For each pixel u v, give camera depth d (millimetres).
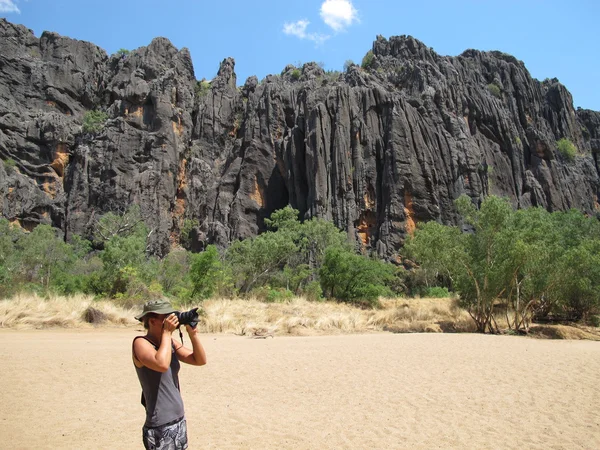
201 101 87938
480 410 7266
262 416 6840
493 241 23719
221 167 83188
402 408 7332
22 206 68125
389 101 72938
